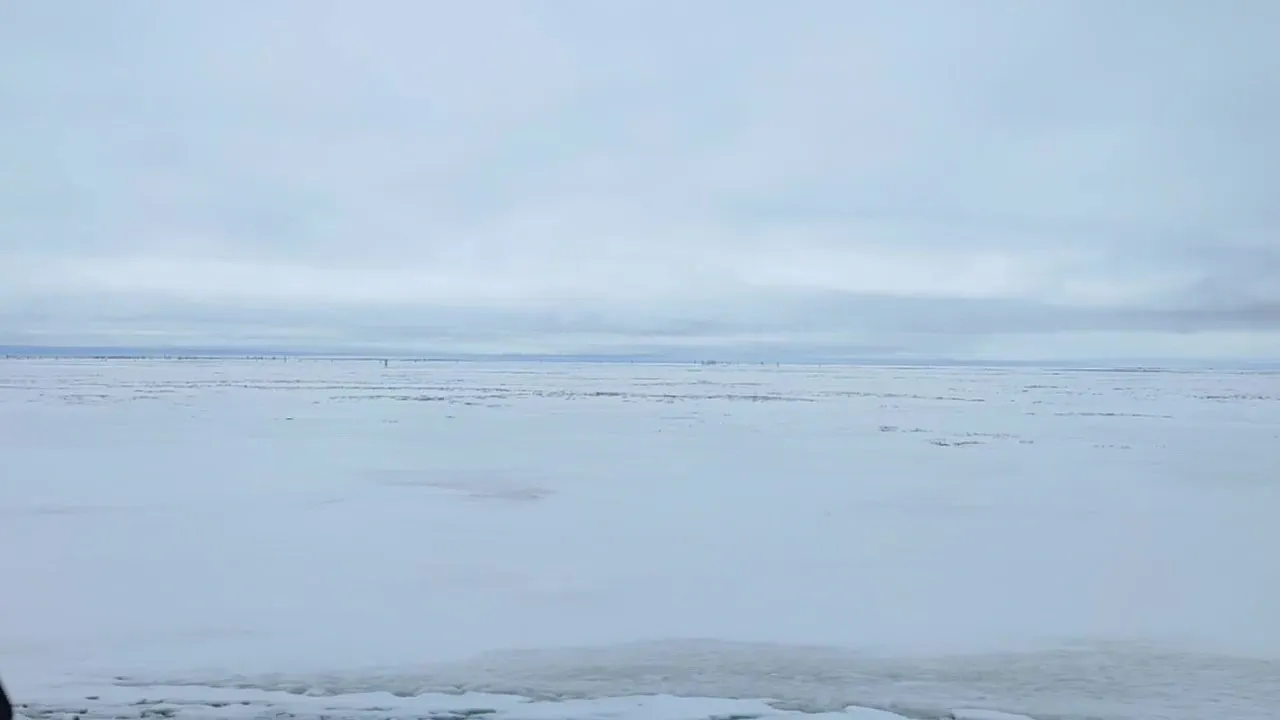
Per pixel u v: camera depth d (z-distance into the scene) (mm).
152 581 9164
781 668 6652
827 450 22062
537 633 7508
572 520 12797
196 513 13164
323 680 6297
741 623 7852
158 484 15945
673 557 10523
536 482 16562
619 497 14883
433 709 5727
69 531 11750
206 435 24406
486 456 20453
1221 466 19125
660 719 5574
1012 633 7602
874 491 15695
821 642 7312
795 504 14234
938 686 6281
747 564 10148
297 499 14508
